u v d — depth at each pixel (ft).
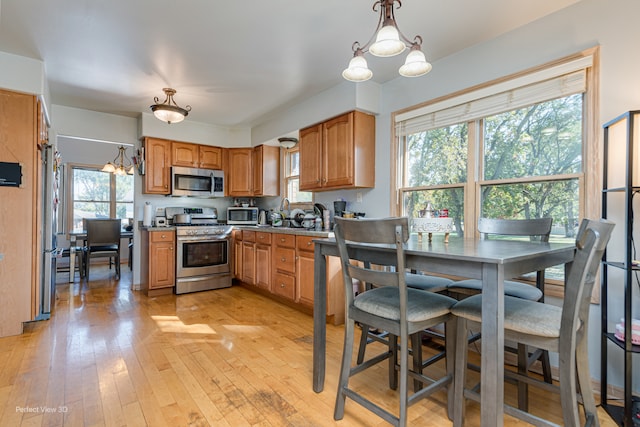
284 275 11.49
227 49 8.38
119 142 13.87
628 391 5.08
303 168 12.34
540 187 7.22
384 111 10.53
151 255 12.71
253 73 9.77
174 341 8.39
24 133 8.85
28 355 7.46
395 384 6.32
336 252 5.81
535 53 7.09
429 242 5.82
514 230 6.55
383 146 10.54
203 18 7.04
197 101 12.15
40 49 8.34
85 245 17.38
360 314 5.12
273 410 5.55
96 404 5.62
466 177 8.53
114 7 6.65
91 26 7.32
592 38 6.29
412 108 9.65
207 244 13.93
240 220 15.44
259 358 7.48
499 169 7.95
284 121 13.35
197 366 7.06
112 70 9.53
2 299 8.53
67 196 20.77
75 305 11.50
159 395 5.92
